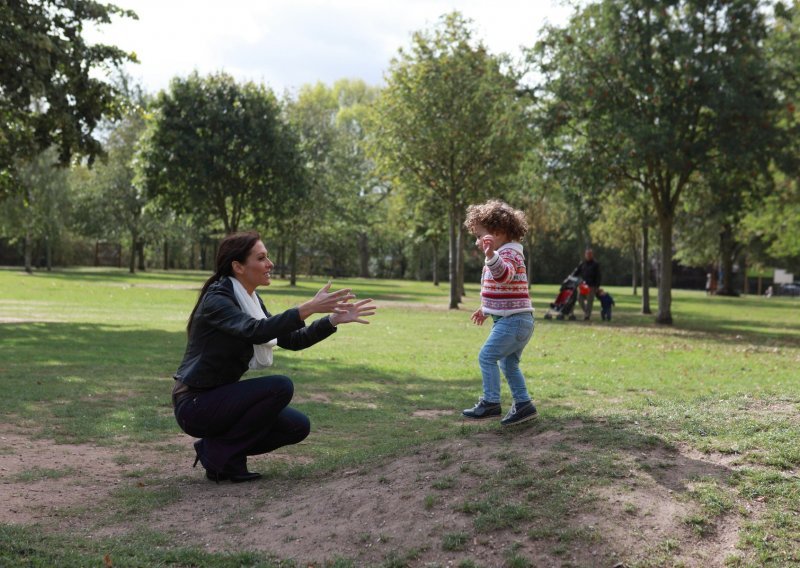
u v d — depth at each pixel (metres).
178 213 41.66
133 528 4.32
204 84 40.38
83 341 14.86
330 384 10.45
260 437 5.28
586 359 13.74
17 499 4.86
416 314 25.92
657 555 3.68
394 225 55.72
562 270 78.31
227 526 4.32
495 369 5.62
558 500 4.11
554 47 23.19
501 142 28.31
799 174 21.84
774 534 3.84
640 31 22.02
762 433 5.01
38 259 66.00
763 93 21.36
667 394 9.58
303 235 49.03
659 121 21.97
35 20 18.11
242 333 4.81
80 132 19.95
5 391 9.05
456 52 29.59
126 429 7.23
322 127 55.00
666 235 24.05
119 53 20.06
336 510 4.38
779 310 35.75
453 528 3.98
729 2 21.12
